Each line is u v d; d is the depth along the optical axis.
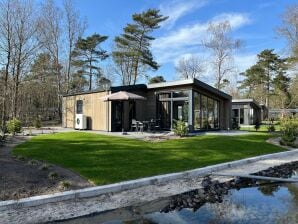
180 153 10.13
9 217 4.81
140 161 8.67
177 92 18.64
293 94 40.47
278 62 46.84
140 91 20.30
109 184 6.46
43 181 6.50
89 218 4.80
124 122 19.12
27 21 24.69
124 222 4.56
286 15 33.25
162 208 5.01
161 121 19.75
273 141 14.23
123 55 38.00
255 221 4.26
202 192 5.77
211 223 4.28
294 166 7.91
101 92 19.44
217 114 20.02
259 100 48.69
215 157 9.70
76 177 6.93
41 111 33.03
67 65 34.59
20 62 24.66
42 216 4.87
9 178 6.49
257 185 6.04
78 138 13.83
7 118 24.05
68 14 33.56
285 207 4.78
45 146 11.15
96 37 37.22
